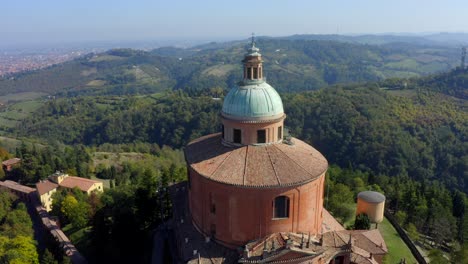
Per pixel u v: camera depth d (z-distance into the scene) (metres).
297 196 48.53
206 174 49.12
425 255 75.19
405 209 94.50
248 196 47.53
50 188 117.44
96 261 75.75
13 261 68.69
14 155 160.12
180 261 55.53
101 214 79.44
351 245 51.81
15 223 88.81
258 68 53.00
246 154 50.72
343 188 90.56
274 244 46.59
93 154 178.88
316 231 54.12
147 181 85.38
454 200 101.69
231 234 50.03
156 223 83.75
